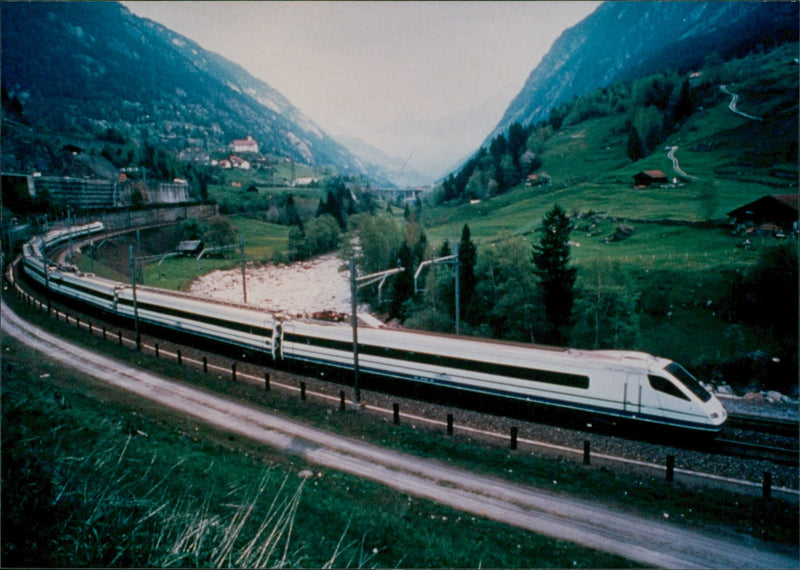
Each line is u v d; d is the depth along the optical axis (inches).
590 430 901.2
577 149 6958.7
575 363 908.6
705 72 7790.4
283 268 3892.7
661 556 551.8
